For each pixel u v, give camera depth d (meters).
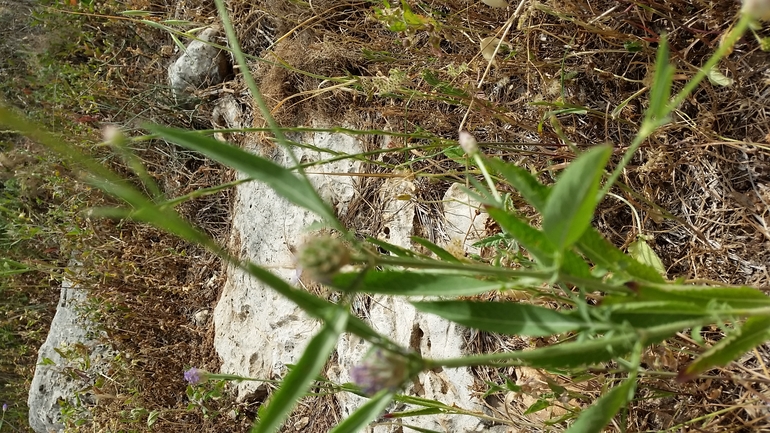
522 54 0.49
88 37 1.00
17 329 1.22
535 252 0.24
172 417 0.84
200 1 0.90
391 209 0.59
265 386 0.72
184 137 0.23
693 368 0.24
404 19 0.46
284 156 0.74
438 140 0.50
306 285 0.67
